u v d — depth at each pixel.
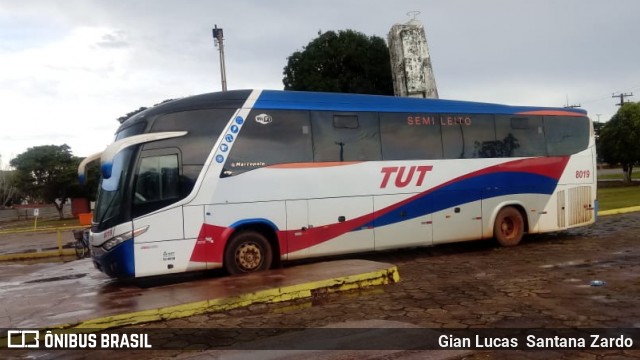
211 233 9.41
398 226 11.34
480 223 12.48
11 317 7.05
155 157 9.22
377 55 28.89
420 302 7.46
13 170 62.25
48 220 52.22
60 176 49.50
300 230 10.24
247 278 8.91
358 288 8.52
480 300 7.46
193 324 6.79
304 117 10.54
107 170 8.96
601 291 7.73
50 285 10.29
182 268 9.15
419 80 22.38
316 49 29.09
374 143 11.23
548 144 13.66
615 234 14.83
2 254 18.92
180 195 9.24
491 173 12.68
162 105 9.62
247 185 9.80
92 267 13.61
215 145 9.64
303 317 6.91
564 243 13.41
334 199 10.62
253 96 10.17
